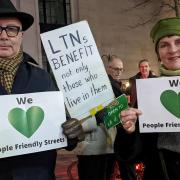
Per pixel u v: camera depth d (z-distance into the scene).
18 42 2.62
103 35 19.36
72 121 2.63
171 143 2.47
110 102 2.85
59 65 3.03
